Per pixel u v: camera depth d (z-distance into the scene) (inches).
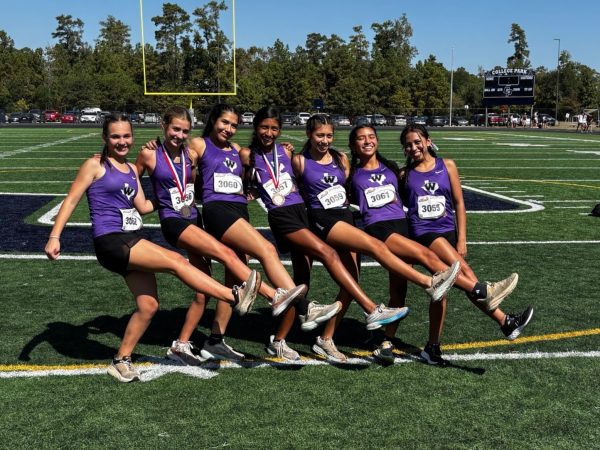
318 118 156.9
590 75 3122.5
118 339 174.6
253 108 2381.9
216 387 143.4
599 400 136.9
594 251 286.0
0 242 295.3
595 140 1221.7
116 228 140.6
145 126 1696.6
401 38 3420.3
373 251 150.4
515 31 3676.2
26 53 2827.3
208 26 1925.4
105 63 2738.7
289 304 139.2
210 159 154.7
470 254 280.1
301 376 150.1
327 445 117.1
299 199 158.7
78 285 226.7
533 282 233.6
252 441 118.5
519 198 454.6
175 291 221.1
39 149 873.5
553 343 172.1
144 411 131.0
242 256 161.9
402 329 184.4
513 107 2755.9
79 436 120.5
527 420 127.5
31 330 180.7
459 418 128.3
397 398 137.6
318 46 3029.0
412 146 158.9
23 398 137.1
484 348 168.6
